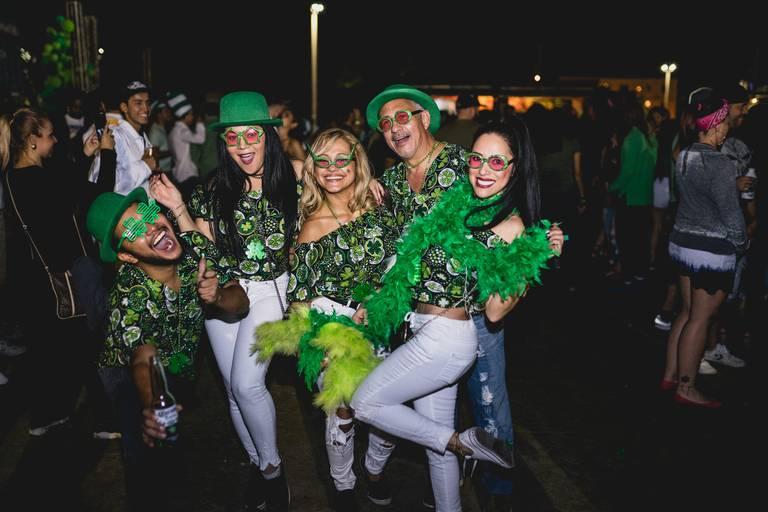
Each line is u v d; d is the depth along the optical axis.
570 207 7.88
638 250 8.44
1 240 5.64
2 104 6.07
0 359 5.60
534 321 6.83
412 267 2.89
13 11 8.61
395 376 2.91
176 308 2.92
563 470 3.97
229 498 3.68
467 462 3.53
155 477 2.98
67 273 4.09
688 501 3.64
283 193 3.33
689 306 4.91
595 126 8.67
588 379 5.33
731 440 4.33
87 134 5.34
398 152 3.58
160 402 2.66
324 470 3.99
